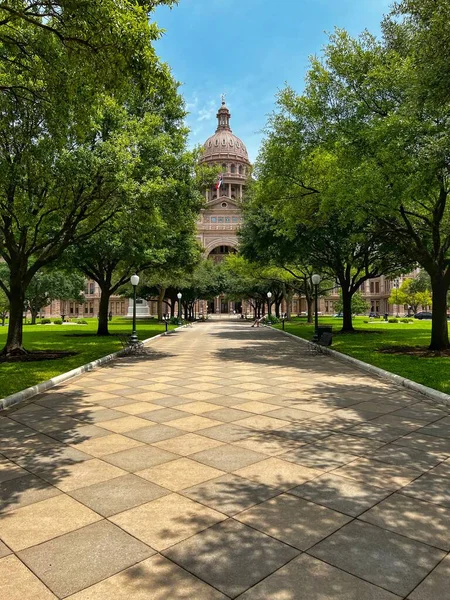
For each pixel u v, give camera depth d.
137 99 17.67
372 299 106.44
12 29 8.69
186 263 28.55
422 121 11.70
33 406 8.07
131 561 3.11
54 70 8.59
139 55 7.53
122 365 14.02
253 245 27.91
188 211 19.64
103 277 28.48
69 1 6.82
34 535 3.48
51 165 12.73
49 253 15.88
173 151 18.17
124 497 4.16
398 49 14.91
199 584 2.85
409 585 2.83
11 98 10.08
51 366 12.80
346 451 5.46
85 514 3.83
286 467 4.91
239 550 3.24
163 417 7.21
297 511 3.85
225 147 113.38
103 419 7.09
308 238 22.94
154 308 97.81
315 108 15.52
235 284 58.53
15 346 15.41
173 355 17.03
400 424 6.72
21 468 4.94
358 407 7.88
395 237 18.22
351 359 14.07
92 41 7.47
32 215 14.16
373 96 14.13
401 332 28.52
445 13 8.59
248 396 8.93
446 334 16.31
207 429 6.47
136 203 14.35
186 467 4.93
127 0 7.30
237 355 16.86
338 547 3.28
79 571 3.00
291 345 21.33
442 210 15.38
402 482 4.49
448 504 3.99
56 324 52.75
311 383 10.40
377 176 12.12
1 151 12.07
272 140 17.30
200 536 3.44
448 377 10.20
